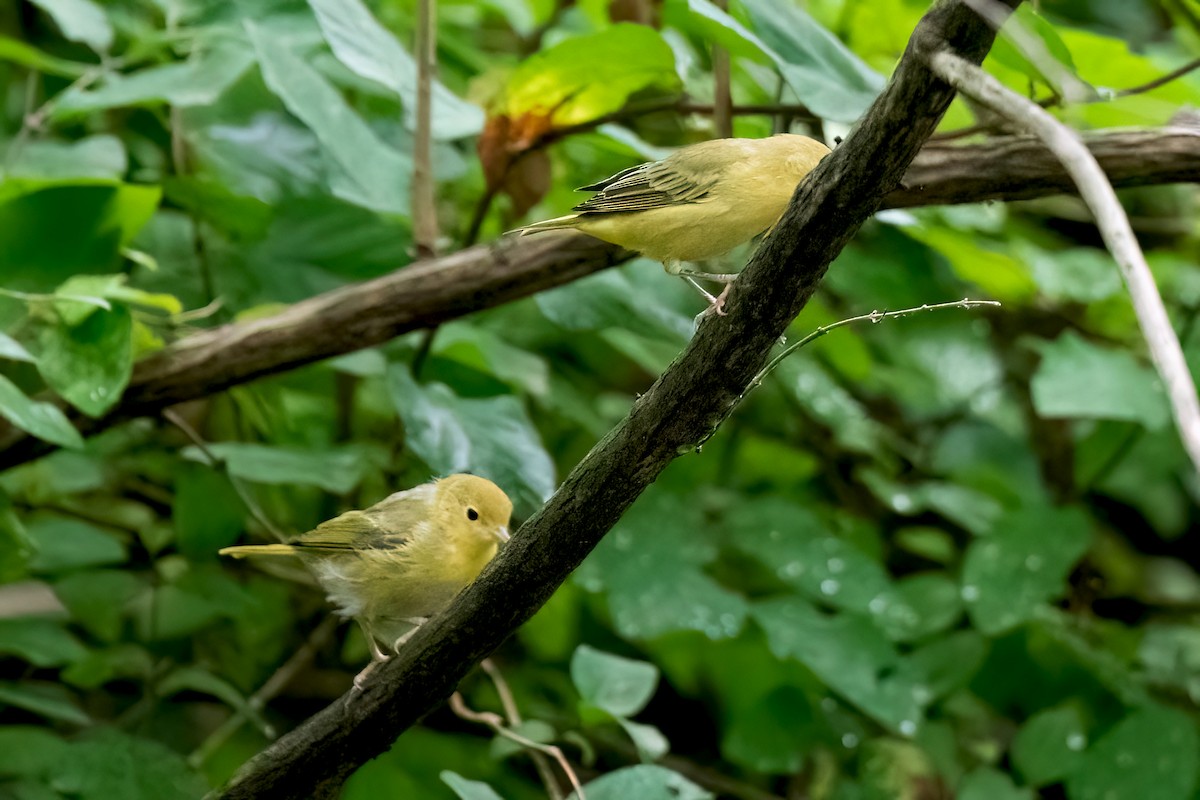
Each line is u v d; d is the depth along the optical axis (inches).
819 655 386.3
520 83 345.1
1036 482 488.1
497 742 334.3
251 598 389.7
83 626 391.5
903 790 404.2
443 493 298.5
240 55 358.6
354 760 248.8
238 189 384.8
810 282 202.8
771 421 488.7
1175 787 384.5
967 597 414.9
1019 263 426.6
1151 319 139.3
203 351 329.7
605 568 398.9
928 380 494.0
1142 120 358.6
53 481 391.2
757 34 315.3
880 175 191.3
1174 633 456.1
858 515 498.9
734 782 433.1
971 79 169.6
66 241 335.0
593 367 492.1
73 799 313.3
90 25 364.5
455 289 331.0
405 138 404.5
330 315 330.3
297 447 383.2
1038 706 436.5
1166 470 496.1
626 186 296.2
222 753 402.0
